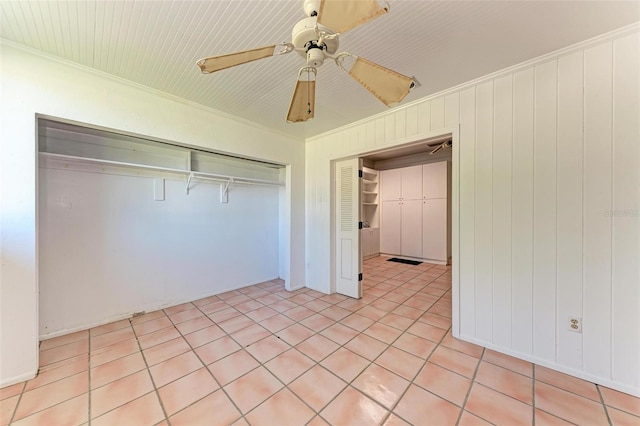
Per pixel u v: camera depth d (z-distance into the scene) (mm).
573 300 1742
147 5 1378
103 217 2582
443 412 1442
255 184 3965
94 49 1753
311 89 1587
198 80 2154
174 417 1420
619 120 1588
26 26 1524
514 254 1979
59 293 2336
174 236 3094
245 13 1439
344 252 3469
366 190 6250
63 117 1890
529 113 1898
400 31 1567
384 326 2510
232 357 1991
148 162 2867
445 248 5238
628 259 1569
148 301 2879
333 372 1805
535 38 1635
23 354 1716
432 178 5422
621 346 1590
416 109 2520
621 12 1406
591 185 1677
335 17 1021
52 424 1370
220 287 3539
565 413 1422
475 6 1371
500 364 1881
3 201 1673
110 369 1840
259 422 1386
